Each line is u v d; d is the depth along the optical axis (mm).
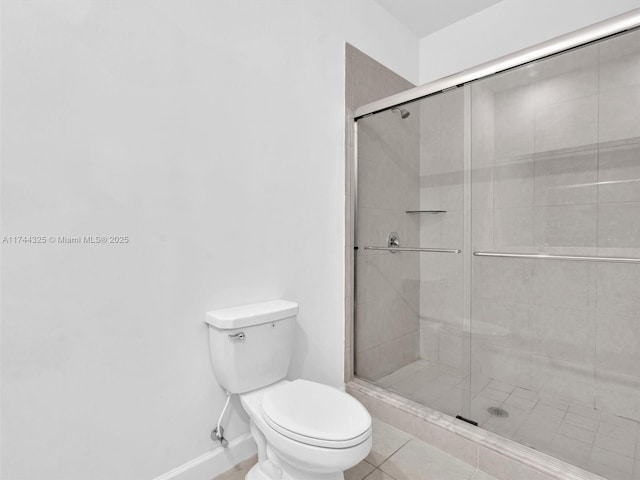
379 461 1560
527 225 1616
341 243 2102
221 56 1471
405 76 2586
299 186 1819
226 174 1497
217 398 1477
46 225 1057
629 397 1462
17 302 1013
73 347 1111
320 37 1916
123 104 1201
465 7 2373
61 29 1074
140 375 1255
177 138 1339
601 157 1406
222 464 1477
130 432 1235
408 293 1981
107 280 1177
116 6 1184
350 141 2148
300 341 1848
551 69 1480
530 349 1668
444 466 1526
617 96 1340
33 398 1043
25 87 1015
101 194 1159
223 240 1491
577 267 1557
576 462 1353
